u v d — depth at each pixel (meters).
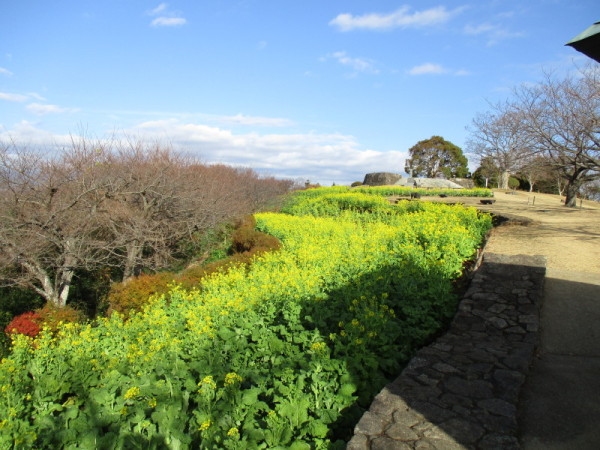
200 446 3.79
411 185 39.28
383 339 5.16
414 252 8.80
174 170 16.64
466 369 4.39
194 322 6.38
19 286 12.17
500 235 11.99
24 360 6.62
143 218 13.99
